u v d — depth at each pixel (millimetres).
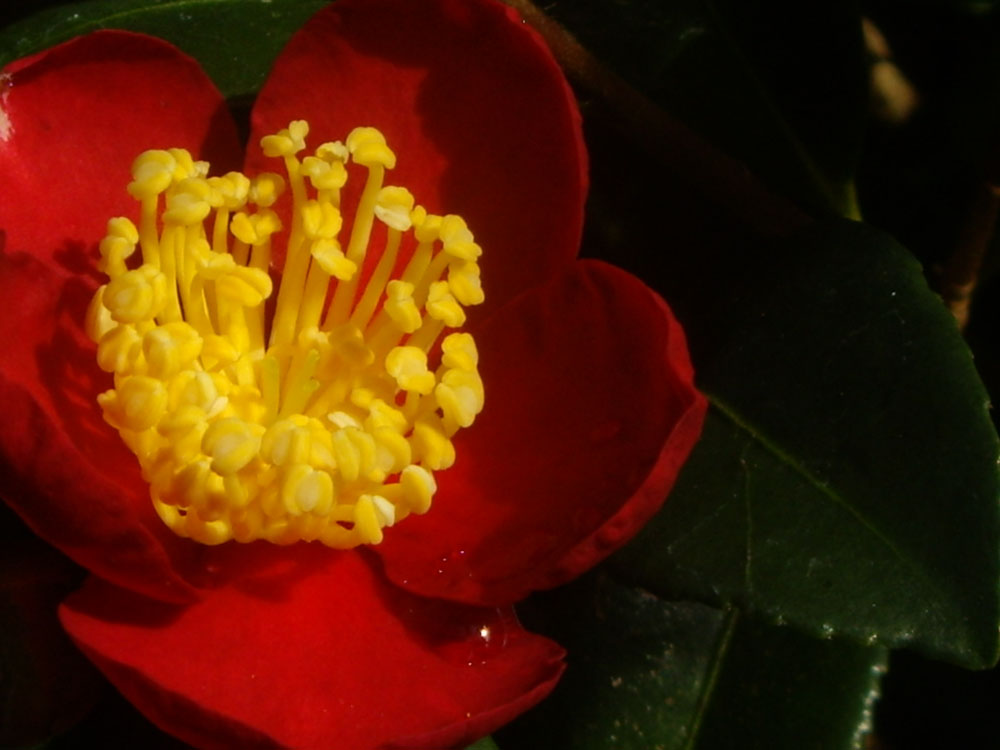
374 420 185
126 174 192
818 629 179
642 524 174
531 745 196
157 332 181
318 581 185
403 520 189
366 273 199
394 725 175
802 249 195
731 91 210
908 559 180
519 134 193
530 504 187
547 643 180
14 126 187
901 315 188
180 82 192
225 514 181
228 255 188
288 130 189
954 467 181
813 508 184
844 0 209
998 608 176
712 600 183
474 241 194
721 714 198
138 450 183
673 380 177
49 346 184
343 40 192
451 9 190
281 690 177
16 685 180
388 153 188
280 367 193
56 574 184
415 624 184
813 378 188
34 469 166
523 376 192
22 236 186
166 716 168
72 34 199
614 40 209
